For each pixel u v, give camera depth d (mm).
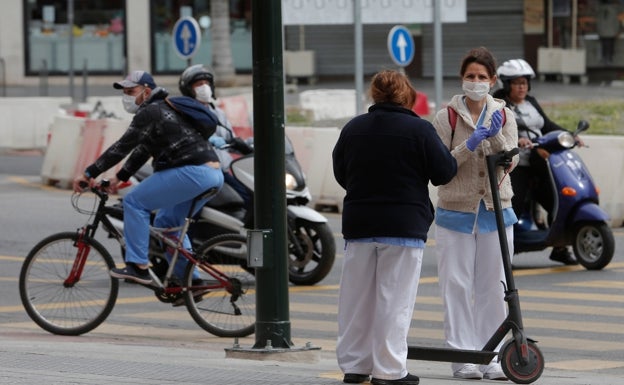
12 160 67188
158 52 104312
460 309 20312
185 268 25875
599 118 67375
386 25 105562
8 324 27609
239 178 30578
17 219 44812
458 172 20172
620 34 103000
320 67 106375
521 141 32500
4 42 104312
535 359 19172
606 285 32094
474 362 19156
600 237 33938
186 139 25656
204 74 31109
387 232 18344
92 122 54344
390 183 18406
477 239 20375
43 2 104312
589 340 25609
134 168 25766
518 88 33219
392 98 18672
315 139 48469
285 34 106375
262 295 21969
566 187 33531
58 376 18719
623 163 43812
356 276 18766
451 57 106125
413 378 18594
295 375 19422
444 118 20359
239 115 64188
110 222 26188
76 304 26016
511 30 105125
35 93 98812
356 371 18875
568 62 101250
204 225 30688
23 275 26250
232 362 21094
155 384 18094
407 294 18562
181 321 28062
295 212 31672
